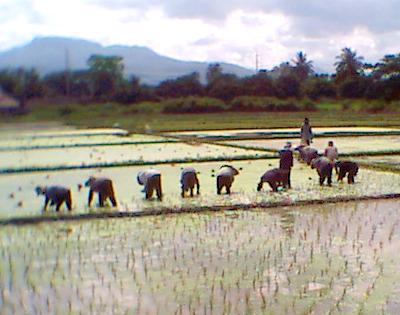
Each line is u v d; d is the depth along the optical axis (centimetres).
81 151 2683
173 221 1195
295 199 1419
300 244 1001
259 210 1315
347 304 702
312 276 815
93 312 679
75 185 1634
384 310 681
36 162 1694
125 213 1245
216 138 3422
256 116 4516
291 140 3322
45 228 1110
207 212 1291
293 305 698
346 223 1173
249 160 2339
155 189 1448
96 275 822
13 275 819
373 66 5506
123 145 3044
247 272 835
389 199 1450
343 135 3588
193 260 900
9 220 1130
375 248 970
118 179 1805
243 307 691
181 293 745
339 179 1717
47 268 854
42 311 682
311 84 5381
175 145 3081
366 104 5453
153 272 836
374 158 2350
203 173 1947
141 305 701
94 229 1114
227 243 1009
